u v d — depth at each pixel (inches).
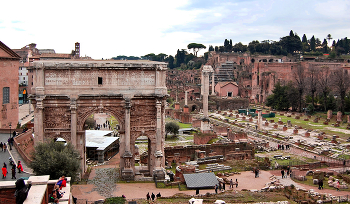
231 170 2689.5
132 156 2181.3
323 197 1967.3
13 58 3656.5
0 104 3489.2
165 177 2222.0
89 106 2145.7
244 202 1738.4
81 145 2185.0
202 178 2154.3
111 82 2143.2
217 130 4313.5
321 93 6412.4
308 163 2989.7
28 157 2402.8
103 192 1946.4
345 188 2224.4
